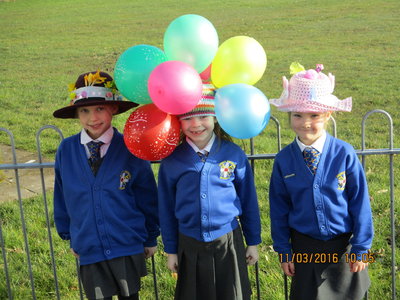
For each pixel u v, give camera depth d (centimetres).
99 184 284
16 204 552
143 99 265
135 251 293
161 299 377
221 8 2683
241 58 262
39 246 457
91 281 288
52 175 650
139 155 263
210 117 265
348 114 851
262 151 671
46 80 1280
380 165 599
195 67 265
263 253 424
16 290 395
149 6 2903
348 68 1226
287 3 2689
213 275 280
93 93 277
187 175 276
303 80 265
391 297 355
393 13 2080
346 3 2498
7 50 1786
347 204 281
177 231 293
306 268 286
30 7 3036
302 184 278
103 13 2711
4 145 777
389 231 438
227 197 278
